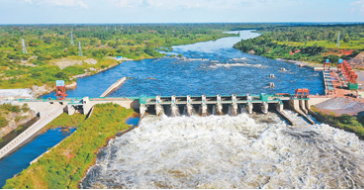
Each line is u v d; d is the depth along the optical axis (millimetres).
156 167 78938
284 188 69188
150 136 96875
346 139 91625
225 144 90875
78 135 94500
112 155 85312
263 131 99625
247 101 119062
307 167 77375
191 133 98438
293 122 105750
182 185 71125
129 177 74625
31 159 84438
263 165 79000
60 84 122938
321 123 106375
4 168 79625
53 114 112250
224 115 115750
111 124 105438
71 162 79188
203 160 81938
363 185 69750
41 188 68250
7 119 106875
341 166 77312
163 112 120125
